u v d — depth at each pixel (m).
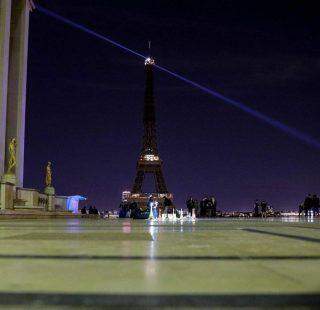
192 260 10.14
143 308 5.86
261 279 7.64
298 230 24.62
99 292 6.62
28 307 5.91
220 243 14.91
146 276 7.92
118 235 19.12
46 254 11.28
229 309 5.86
